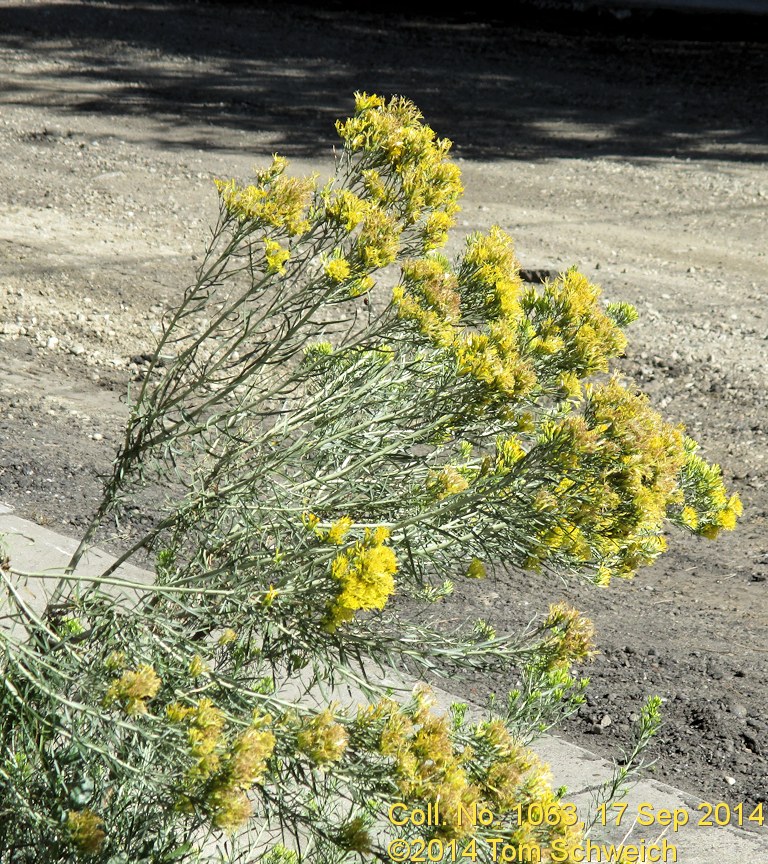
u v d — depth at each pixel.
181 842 2.24
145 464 2.60
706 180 13.92
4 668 2.20
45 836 2.00
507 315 2.52
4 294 8.71
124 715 2.00
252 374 2.68
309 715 2.03
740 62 21.14
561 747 3.74
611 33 24.02
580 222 12.03
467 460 2.72
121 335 7.94
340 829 2.04
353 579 2.01
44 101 16.95
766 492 6.20
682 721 4.00
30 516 5.00
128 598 2.40
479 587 4.92
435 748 1.95
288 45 22.02
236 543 2.51
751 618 4.87
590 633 2.43
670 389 7.70
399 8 26.42
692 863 3.15
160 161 13.79
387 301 8.24
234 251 2.57
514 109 17.66
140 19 23.91
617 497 2.15
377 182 2.59
